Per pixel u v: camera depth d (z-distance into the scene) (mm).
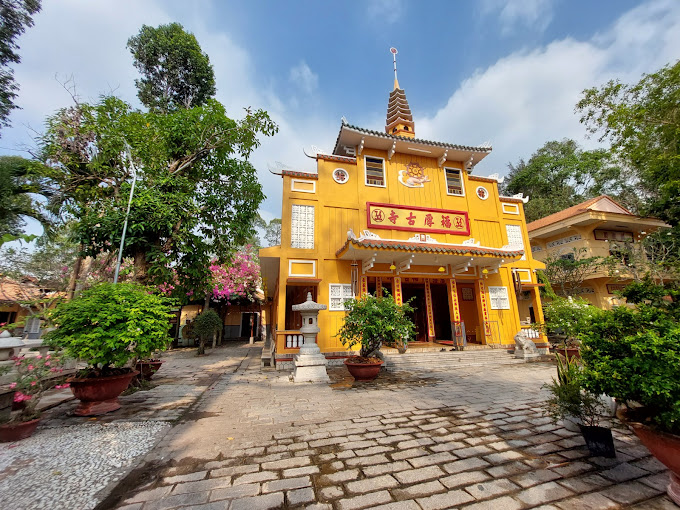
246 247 22469
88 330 5168
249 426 4852
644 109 8969
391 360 10273
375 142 13047
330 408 5781
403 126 17734
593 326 3303
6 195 8930
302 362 8461
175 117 9484
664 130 8984
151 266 8062
